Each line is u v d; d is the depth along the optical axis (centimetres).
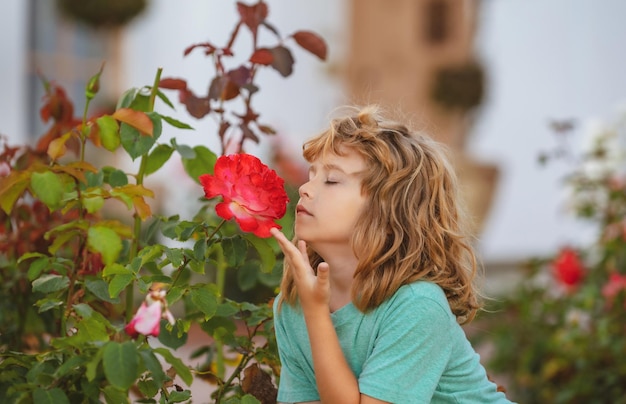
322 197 264
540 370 550
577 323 530
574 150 1327
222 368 321
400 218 264
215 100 319
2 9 940
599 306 527
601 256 559
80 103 1054
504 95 1334
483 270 317
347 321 260
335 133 268
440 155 281
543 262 595
